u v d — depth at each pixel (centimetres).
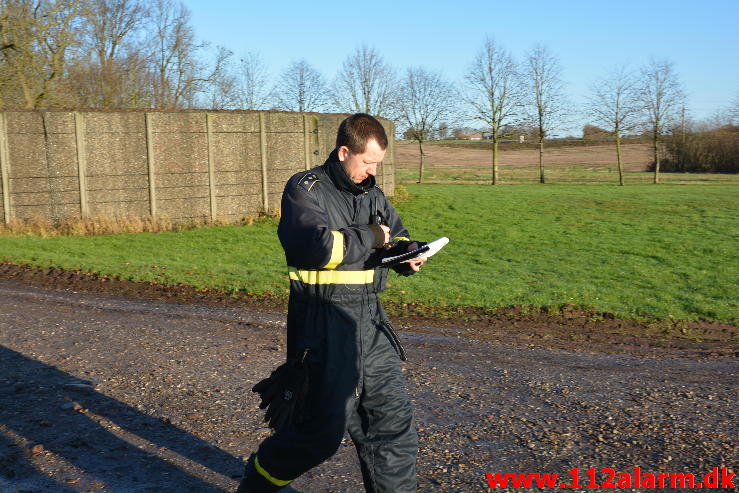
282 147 1878
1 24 2042
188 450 400
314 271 271
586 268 1167
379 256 284
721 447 401
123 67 2919
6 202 1577
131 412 464
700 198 2664
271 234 1625
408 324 773
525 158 7125
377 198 295
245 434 426
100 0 2811
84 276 1066
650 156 6353
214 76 3247
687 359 627
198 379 541
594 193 2941
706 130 5444
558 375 563
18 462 379
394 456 280
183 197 1750
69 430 429
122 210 1688
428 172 5278
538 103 4034
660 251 1356
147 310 828
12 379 536
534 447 403
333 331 271
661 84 3853
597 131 4678
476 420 450
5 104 2109
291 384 267
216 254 1334
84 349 632
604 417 455
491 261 1248
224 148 1791
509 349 660
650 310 841
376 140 278
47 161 1605
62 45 2155
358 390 274
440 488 349
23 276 1067
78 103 2717
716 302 883
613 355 642
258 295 940
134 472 369
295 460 273
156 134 1705
